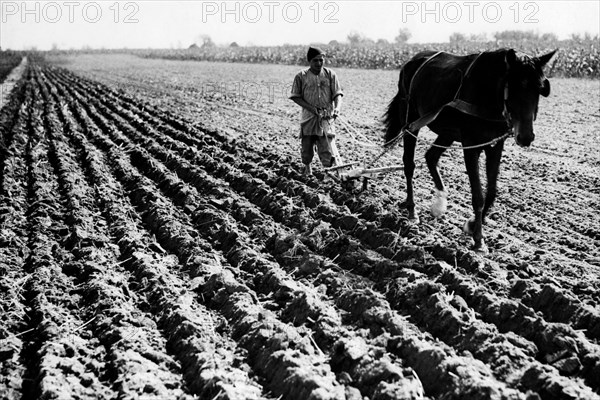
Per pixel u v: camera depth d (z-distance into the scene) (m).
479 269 6.11
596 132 14.71
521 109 5.94
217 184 9.70
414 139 7.93
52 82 37.06
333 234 7.18
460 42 50.78
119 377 4.52
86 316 5.62
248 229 7.79
